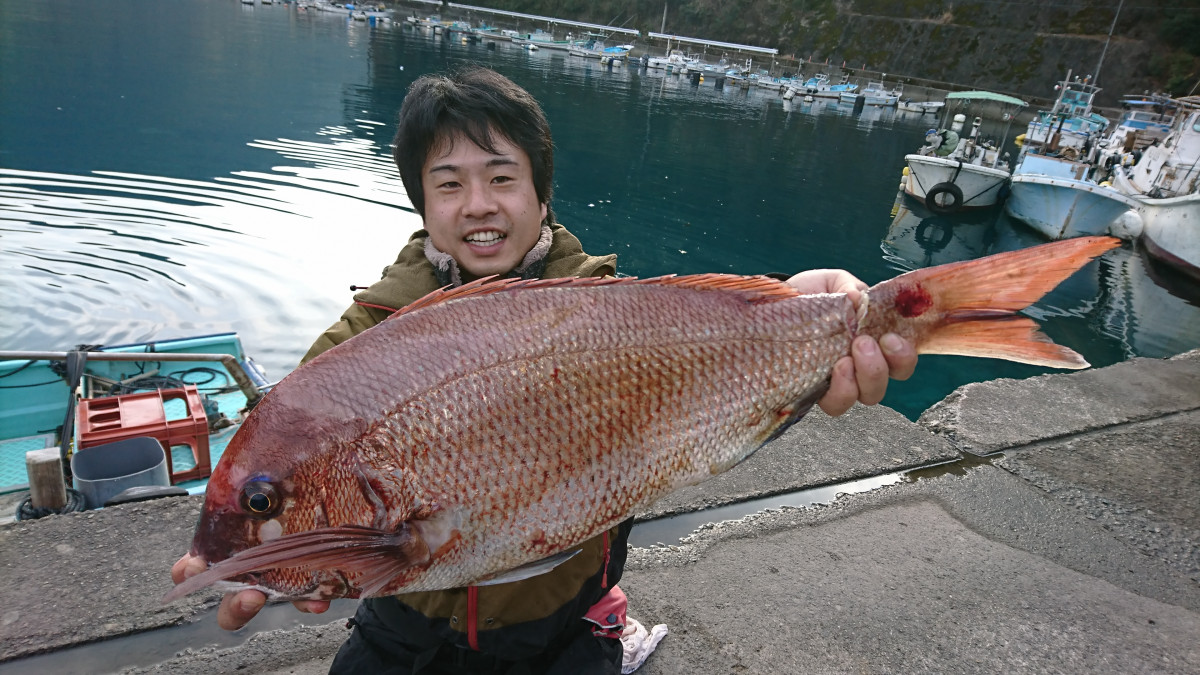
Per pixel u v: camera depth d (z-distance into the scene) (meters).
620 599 1.87
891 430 3.66
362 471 1.19
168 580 2.31
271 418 1.24
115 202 13.24
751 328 1.45
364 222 13.89
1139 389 4.36
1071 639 2.39
